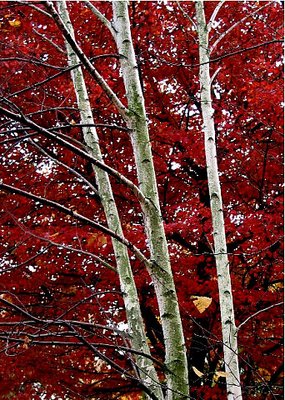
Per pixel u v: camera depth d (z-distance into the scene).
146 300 6.18
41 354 5.69
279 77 7.16
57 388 5.95
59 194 6.51
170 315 3.18
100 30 7.18
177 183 6.93
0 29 6.24
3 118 4.60
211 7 7.39
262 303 6.14
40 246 5.89
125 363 5.93
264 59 6.93
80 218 2.97
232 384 3.63
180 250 6.77
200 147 6.33
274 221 5.86
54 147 6.73
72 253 5.94
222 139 6.73
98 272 6.07
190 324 6.20
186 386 3.06
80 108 4.53
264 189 6.71
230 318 3.91
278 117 6.33
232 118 6.83
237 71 7.09
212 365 5.91
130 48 3.73
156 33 7.20
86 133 4.45
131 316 3.74
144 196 3.30
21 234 5.69
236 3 7.38
